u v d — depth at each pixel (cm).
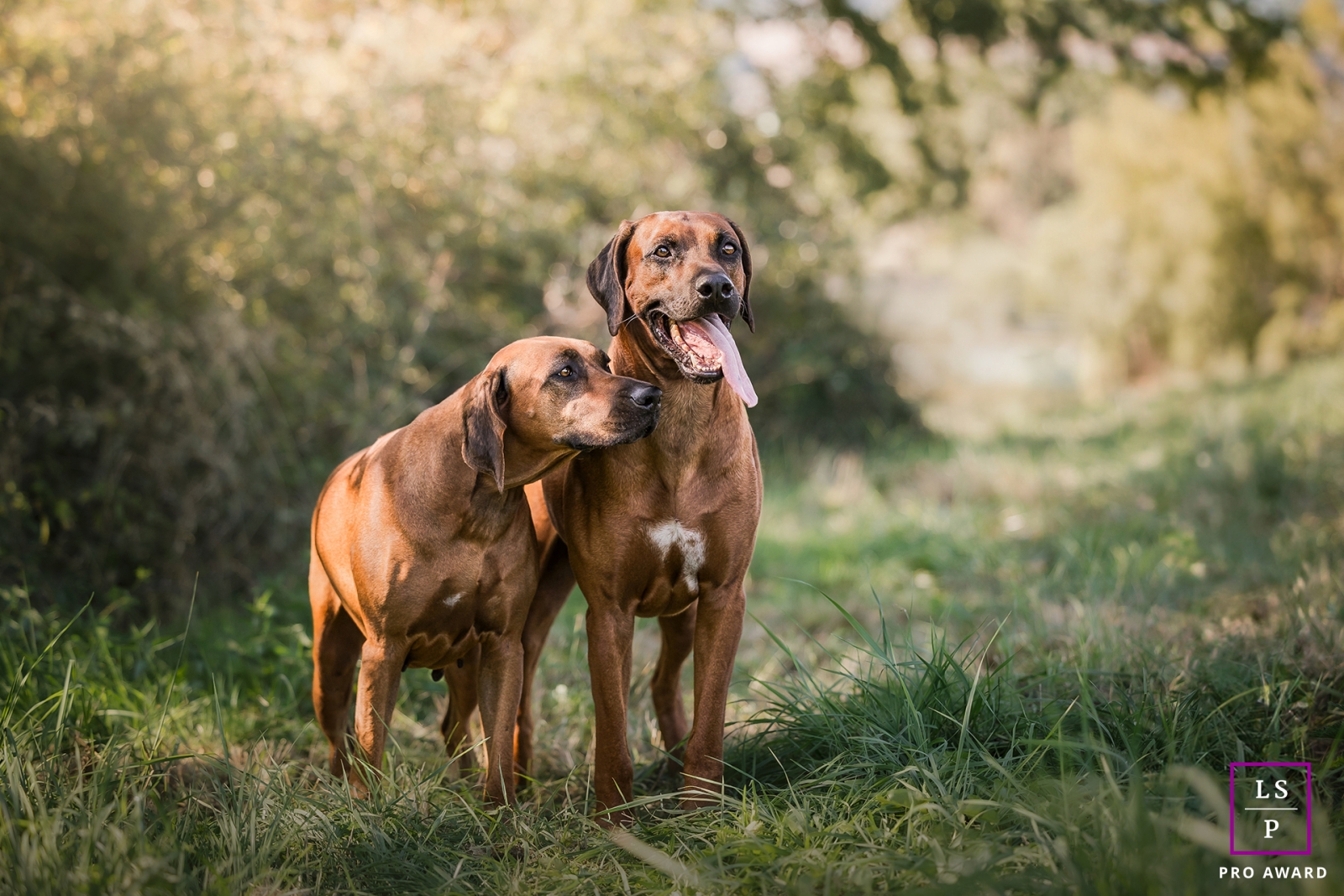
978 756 306
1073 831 239
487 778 329
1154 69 1455
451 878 271
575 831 306
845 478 988
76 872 242
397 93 772
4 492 527
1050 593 545
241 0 694
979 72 1535
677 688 394
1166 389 1853
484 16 897
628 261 345
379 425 705
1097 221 2316
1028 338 2884
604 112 961
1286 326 2055
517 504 334
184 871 256
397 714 430
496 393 322
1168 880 218
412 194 768
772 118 1166
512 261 881
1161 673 358
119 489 557
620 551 330
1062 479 902
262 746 373
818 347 1138
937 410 1720
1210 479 764
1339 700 338
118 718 371
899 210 1599
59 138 580
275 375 655
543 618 379
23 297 561
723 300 322
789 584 654
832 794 295
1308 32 1517
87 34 605
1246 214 2109
